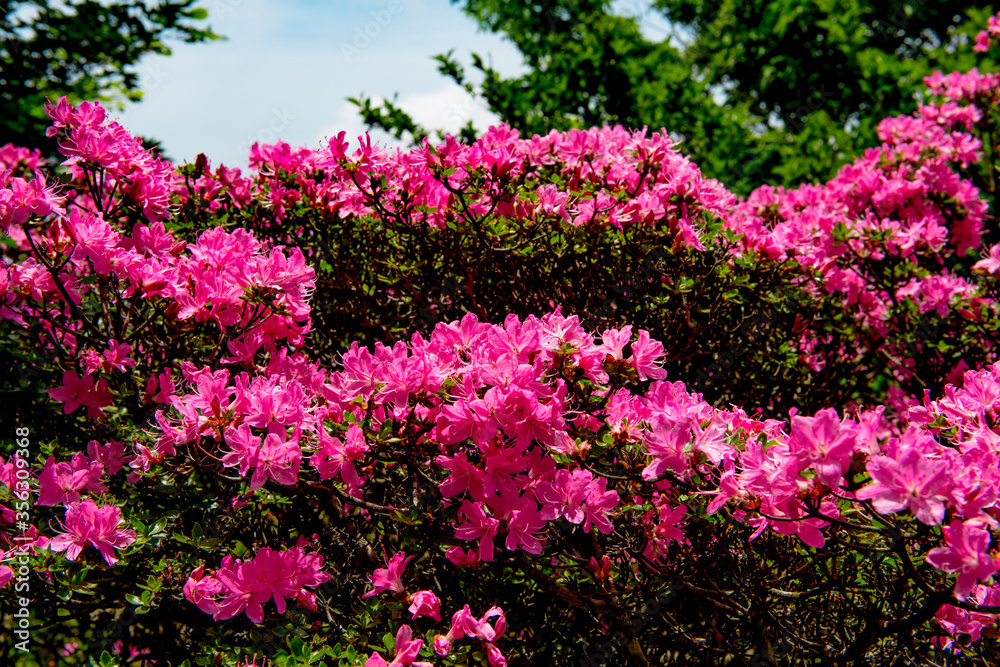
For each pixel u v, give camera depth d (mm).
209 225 3477
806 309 3666
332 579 2287
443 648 1863
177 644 2748
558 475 1938
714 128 7887
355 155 2822
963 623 1925
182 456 2168
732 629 2836
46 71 6270
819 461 1570
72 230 2309
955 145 4828
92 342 2576
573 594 2420
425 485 2229
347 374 1946
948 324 3703
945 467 1434
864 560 2260
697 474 1902
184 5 6230
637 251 3039
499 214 3016
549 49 9289
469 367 1905
